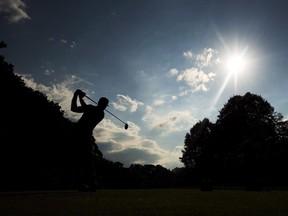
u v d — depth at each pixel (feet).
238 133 163.53
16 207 15.92
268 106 164.86
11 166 104.42
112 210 14.52
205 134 197.06
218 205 17.53
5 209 14.96
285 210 14.83
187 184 228.84
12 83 102.89
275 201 21.34
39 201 19.74
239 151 160.56
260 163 153.79
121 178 196.75
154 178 271.90
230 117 165.99
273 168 152.35
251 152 155.74
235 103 169.78
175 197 25.07
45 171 108.27
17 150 104.78
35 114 107.65
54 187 107.55
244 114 164.04
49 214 12.95
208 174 184.14
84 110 32.83
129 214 12.98
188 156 228.43
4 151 103.09
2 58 100.22
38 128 108.17
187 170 228.22
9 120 102.99
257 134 160.15
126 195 27.17
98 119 33.32
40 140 108.37
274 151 154.10
